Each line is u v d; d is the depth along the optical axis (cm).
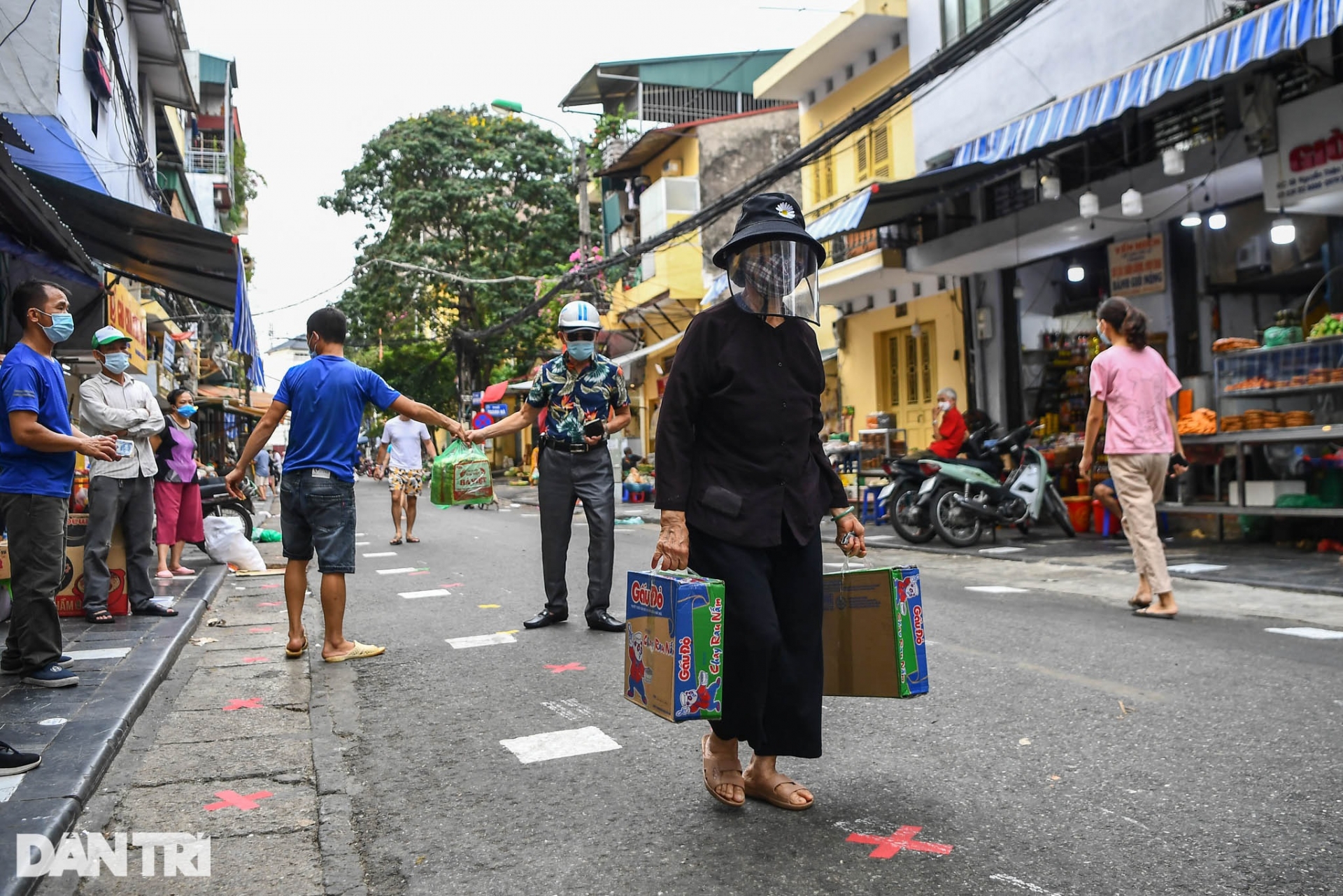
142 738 368
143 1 1534
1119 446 591
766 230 273
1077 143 1066
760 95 1775
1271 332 871
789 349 282
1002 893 233
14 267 869
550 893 240
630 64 2933
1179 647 495
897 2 1427
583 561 933
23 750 327
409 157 3009
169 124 2061
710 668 258
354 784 320
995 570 823
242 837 277
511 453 3922
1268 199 840
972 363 1351
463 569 876
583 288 2228
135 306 1304
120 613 607
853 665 296
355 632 580
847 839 268
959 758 333
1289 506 833
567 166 3141
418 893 242
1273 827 268
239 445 3438
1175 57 730
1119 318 593
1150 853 254
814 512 283
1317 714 372
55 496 422
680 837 272
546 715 397
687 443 279
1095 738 350
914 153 1409
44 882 245
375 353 3944
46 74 976
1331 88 781
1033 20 1158
